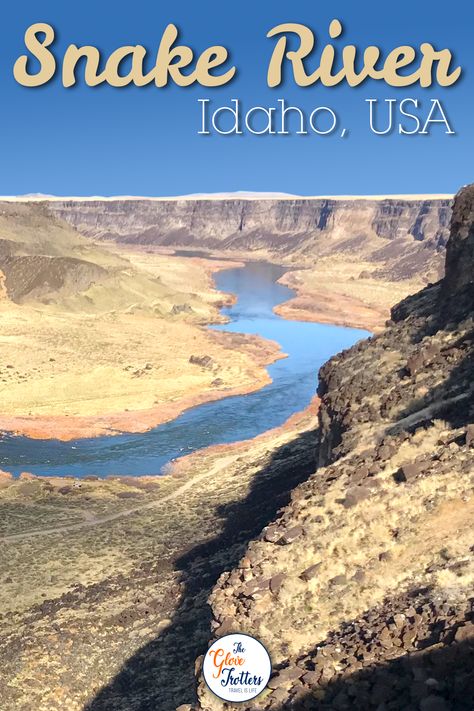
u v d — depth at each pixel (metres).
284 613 16.67
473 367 30.64
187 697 22.86
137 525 46.25
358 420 32.81
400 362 37.94
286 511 22.03
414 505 19.23
